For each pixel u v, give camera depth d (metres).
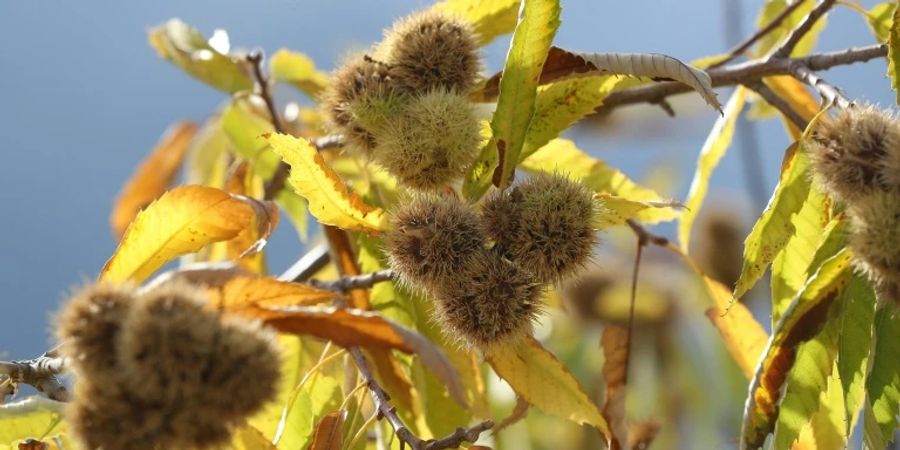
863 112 1.02
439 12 1.11
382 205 1.17
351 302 1.14
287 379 1.15
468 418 1.12
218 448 0.89
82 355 0.89
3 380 1.03
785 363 1.04
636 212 1.06
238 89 1.32
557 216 1.04
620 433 1.14
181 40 1.33
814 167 1.03
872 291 1.04
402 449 1.01
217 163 1.41
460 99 1.07
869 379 1.04
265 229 1.04
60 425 1.02
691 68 1.04
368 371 1.05
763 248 1.06
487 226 1.05
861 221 0.99
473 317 1.03
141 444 0.89
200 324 0.88
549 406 1.07
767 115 1.32
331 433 1.04
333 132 1.11
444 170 1.06
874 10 1.17
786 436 1.05
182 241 1.03
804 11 1.31
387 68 1.09
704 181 1.22
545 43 1.03
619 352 1.16
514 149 1.04
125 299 0.90
